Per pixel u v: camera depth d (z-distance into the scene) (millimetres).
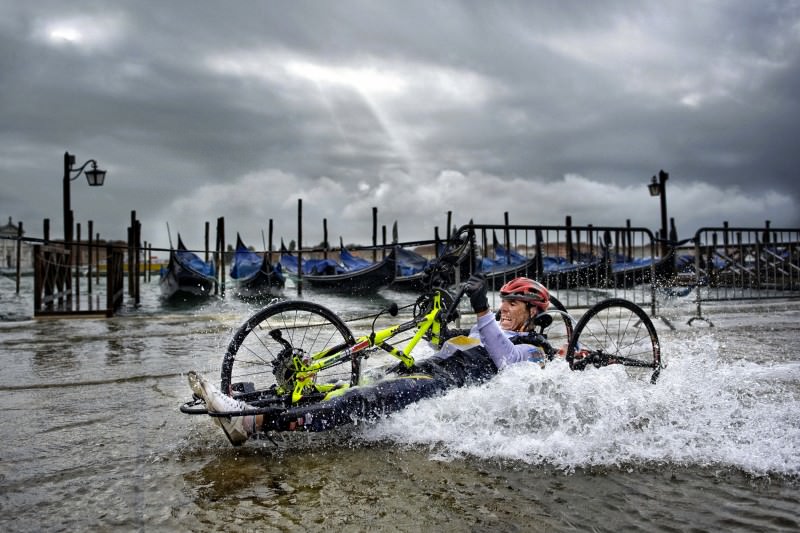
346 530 2340
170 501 2615
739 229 10820
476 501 2615
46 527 2363
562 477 2885
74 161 19594
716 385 4562
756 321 9625
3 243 64375
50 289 16031
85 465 3070
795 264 18438
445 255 4012
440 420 3492
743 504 2578
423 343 4812
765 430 3516
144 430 3705
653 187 26891
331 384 3963
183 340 8000
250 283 25172
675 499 2633
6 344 7594
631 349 6637
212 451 3293
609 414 3641
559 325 9039
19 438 3531
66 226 19500
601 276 18969
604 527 2367
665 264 14523
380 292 24984
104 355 6711
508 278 16078
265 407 3279
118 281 21594
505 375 3648
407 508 2541
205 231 35875
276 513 2494
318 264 31016
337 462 3098
